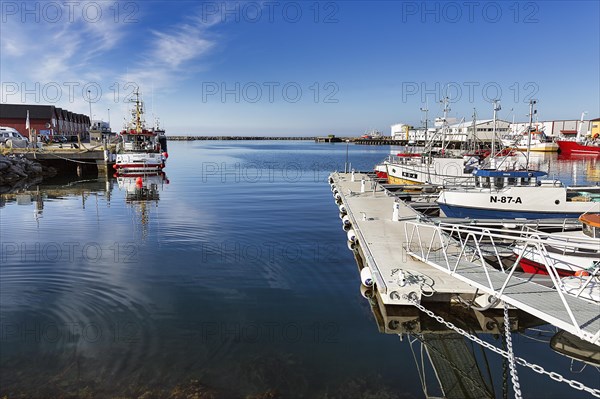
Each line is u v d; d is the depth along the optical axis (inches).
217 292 372.5
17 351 262.1
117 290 372.5
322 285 394.3
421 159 1086.4
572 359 266.2
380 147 5344.5
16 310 325.1
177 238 575.8
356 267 449.1
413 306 325.1
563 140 2984.7
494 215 649.6
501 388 236.4
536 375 250.1
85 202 906.1
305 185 1293.1
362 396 223.5
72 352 261.4
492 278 318.7
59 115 2854.3
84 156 1507.1
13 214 754.8
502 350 271.0
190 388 226.1
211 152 3860.7
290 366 251.3
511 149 828.6
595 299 285.6
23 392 220.5
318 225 677.9
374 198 791.1
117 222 686.5
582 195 697.6
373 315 330.0
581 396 229.5
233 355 262.5
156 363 250.8
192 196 1016.2
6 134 2161.7
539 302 266.1
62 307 332.5
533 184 701.9
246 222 695.7
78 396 217.6
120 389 224.2
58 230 622.5
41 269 428.1
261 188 1203.2
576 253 384.5
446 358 267.6
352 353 269.4
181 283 393.7
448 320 315.6
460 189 718.5
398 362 259.9
